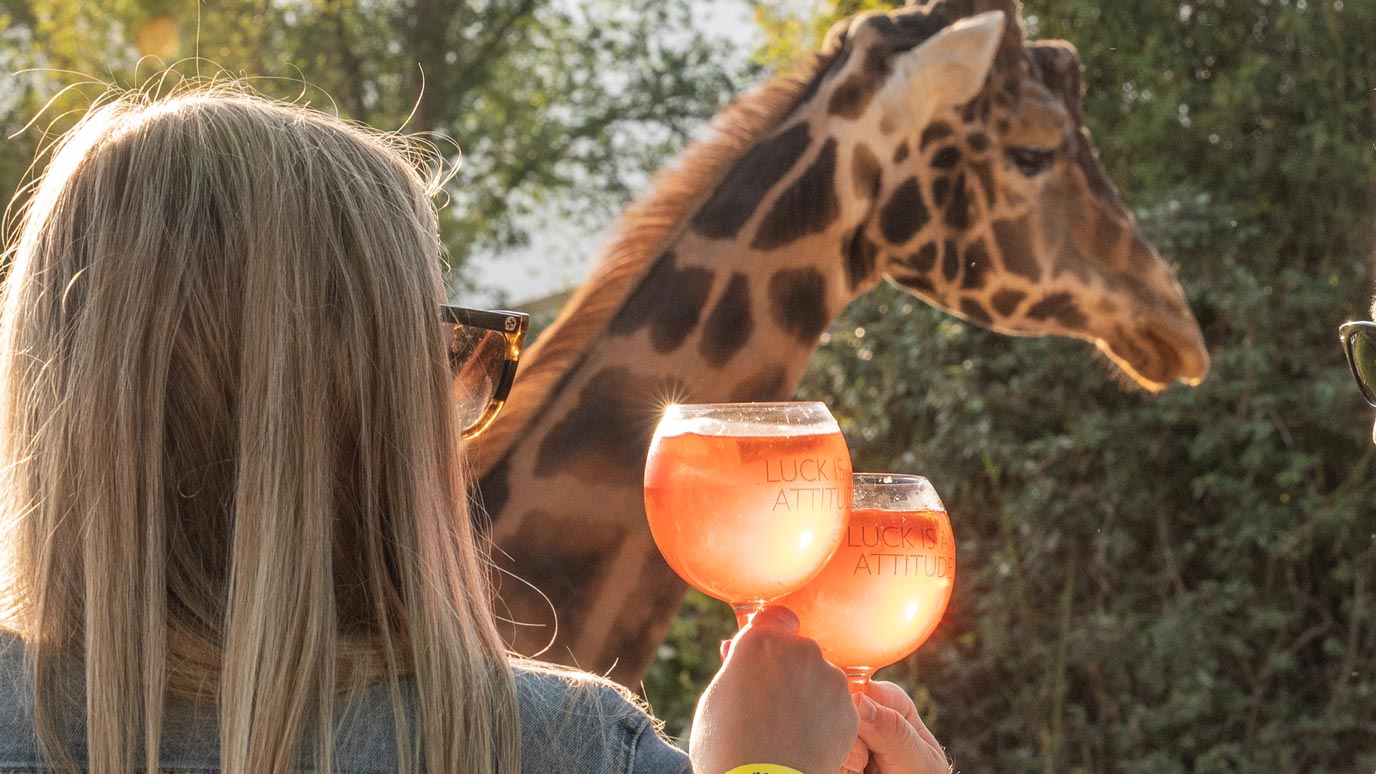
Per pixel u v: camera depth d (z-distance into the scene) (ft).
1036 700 15.31
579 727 2.85
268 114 3.01
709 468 3.20
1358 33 15.96
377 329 2.86
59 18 32.09
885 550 3.44
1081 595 15.55
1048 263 7.77
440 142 37.96
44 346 2.88
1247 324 15.05
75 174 2.94
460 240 34.83
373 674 2.79
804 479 3.18
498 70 40.88
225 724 2.64
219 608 2.77
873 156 7.48
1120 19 17.15
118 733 2.66
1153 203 15.76
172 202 2.82
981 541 15.94
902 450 16.47
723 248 7.22
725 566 3.21
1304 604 15.31
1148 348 8.18
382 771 2.72
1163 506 15.34
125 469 2.72
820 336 7.53
